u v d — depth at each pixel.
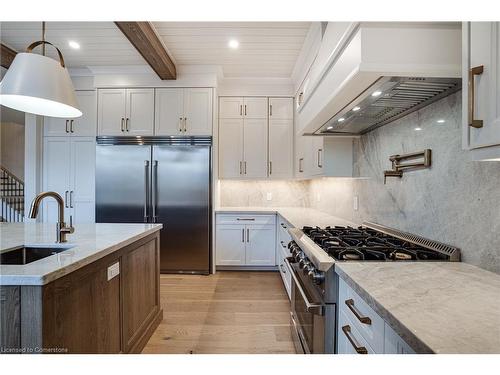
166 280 3.46
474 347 0.60
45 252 1.62
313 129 2.18
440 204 1.40
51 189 3.81
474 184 1.18
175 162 3.64
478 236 1.16
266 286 3.28
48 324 1.09
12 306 1.06
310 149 3.06
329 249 1.38
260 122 4.02
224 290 3.15
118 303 1.69
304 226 2.24
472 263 1.19
